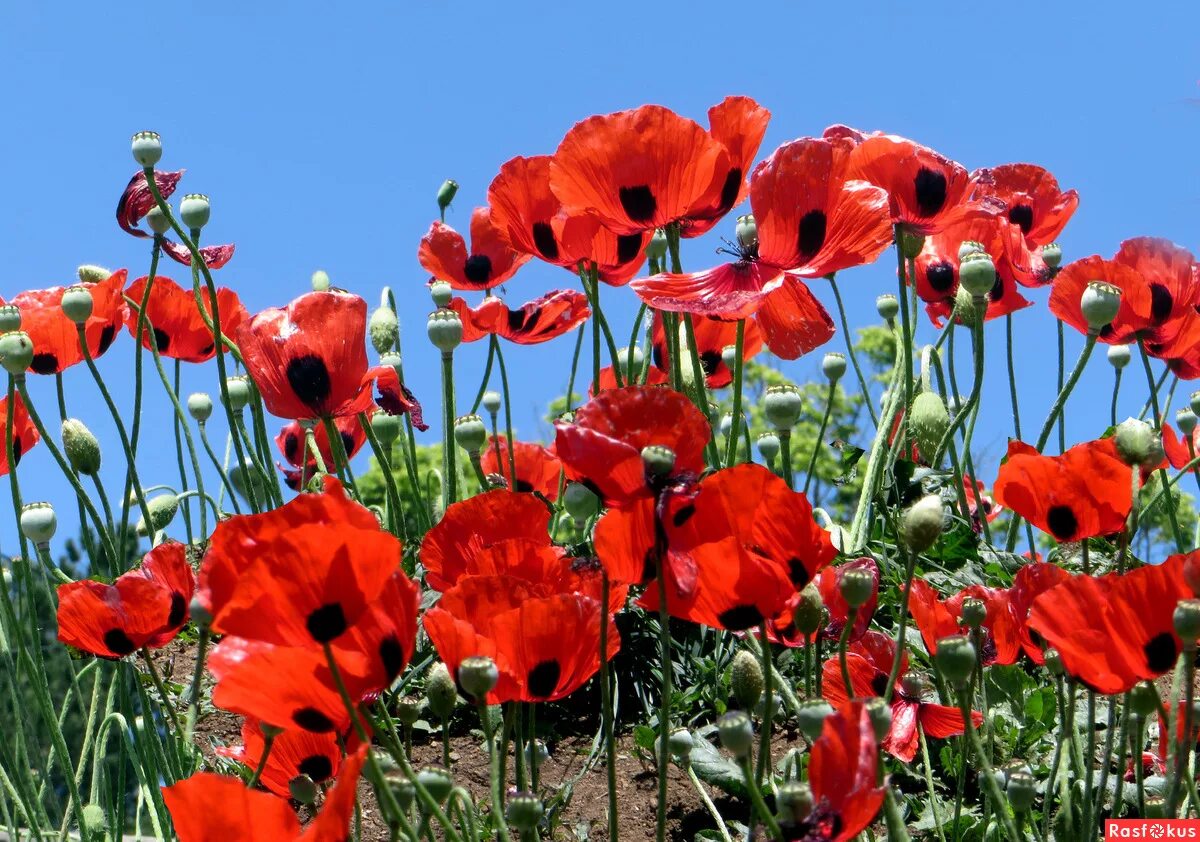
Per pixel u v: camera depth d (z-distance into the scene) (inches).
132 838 155.0
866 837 101.2
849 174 160.7
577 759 150.9
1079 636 86.7
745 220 154.4
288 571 72.2
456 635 91.2
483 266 190.4
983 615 106.3
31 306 170.7
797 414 143.9
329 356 147.4
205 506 201.0
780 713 149.6
